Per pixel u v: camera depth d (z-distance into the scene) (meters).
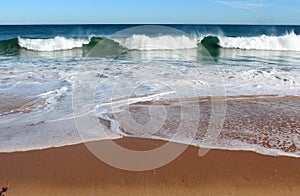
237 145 4.58
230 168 3.90
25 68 10.45
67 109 6.04
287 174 3.81
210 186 3.56
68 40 17.98
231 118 5.75
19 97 6.89
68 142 4.58
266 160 4.14
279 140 4.84
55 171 3.80
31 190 3.49
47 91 7.36
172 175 3.74
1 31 39.12
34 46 17.42
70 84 7.92
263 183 3.62
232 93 7.43
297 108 6.45
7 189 3.50
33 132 4.95
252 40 18.70
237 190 3.51
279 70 10.41
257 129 5.26
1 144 4.52
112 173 3.76
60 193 3.45
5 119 5.55
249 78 9.02
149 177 3.70
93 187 3.53
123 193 3.45
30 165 3.93
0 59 12.97
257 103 6.73
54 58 13.30
